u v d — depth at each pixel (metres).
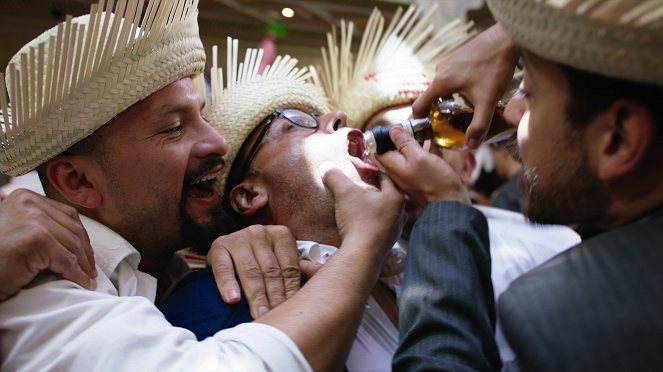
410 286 0.87
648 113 0.59
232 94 1.43
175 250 1.31
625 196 0.66
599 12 0.55
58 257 0.89
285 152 1.32
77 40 0.98
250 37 2.48
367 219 1.10
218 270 1.06
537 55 0.70
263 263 1.07
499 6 0.70
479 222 0.96
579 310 0.53
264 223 1.35
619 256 0.55
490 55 1.12
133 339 0.81
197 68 1.21
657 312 0.49
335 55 1.82
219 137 1.22
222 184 1.38
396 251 1.34
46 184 1.16
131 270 1.15
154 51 1.07
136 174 1.13
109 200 1.14
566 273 0.57
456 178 1.08
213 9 2.25
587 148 0.66
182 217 1.22
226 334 0.87
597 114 0.64
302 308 0.88
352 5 2.32
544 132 0.71
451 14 2.28
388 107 1.68
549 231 1.80
